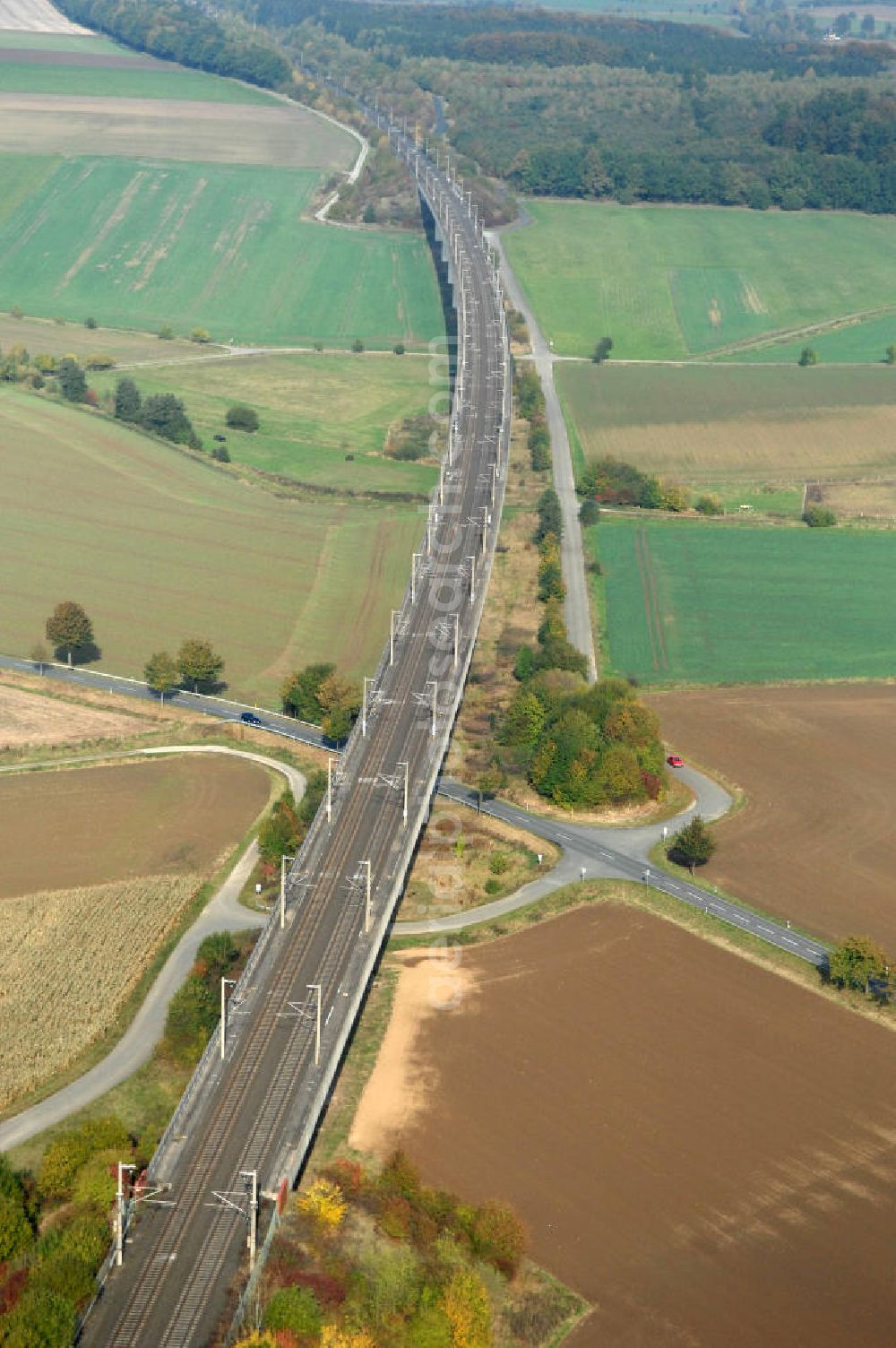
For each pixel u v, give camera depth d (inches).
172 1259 7450.8
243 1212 7726.4
